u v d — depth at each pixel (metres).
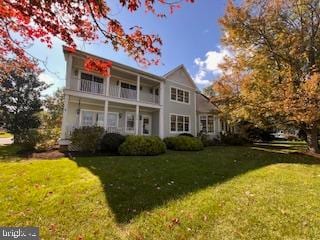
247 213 3.80
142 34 3.74
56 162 8.29
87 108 15.38
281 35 11.74
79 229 3.43
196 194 4.77
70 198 4.58
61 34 3.61
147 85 19.36
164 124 18.11
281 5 11.80
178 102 19.80
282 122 13.09
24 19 3.47
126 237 3.19
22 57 5.11
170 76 19.33
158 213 3.87
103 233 3.30
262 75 12.47
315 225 3.34
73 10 3.27
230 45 13.79
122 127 17.38
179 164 8.44
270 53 12.52
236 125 21.92
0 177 6.10
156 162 8.81
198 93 23.48
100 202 4.39
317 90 9.55
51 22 3.39
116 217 3.78
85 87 13.62
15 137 18.28
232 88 15.00
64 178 6.02
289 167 8.16
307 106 9.91
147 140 11.93
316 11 11.75
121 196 4.70
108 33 3.63
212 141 20.56
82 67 14.20
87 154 11.12
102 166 7.64
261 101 11.70
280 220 3.53
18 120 21.02
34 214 3.93
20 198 4.61
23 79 21.61
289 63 11.95
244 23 12.55
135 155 11.36
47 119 23.39
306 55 11.98
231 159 10.23
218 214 3.78
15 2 3.03
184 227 3.39
